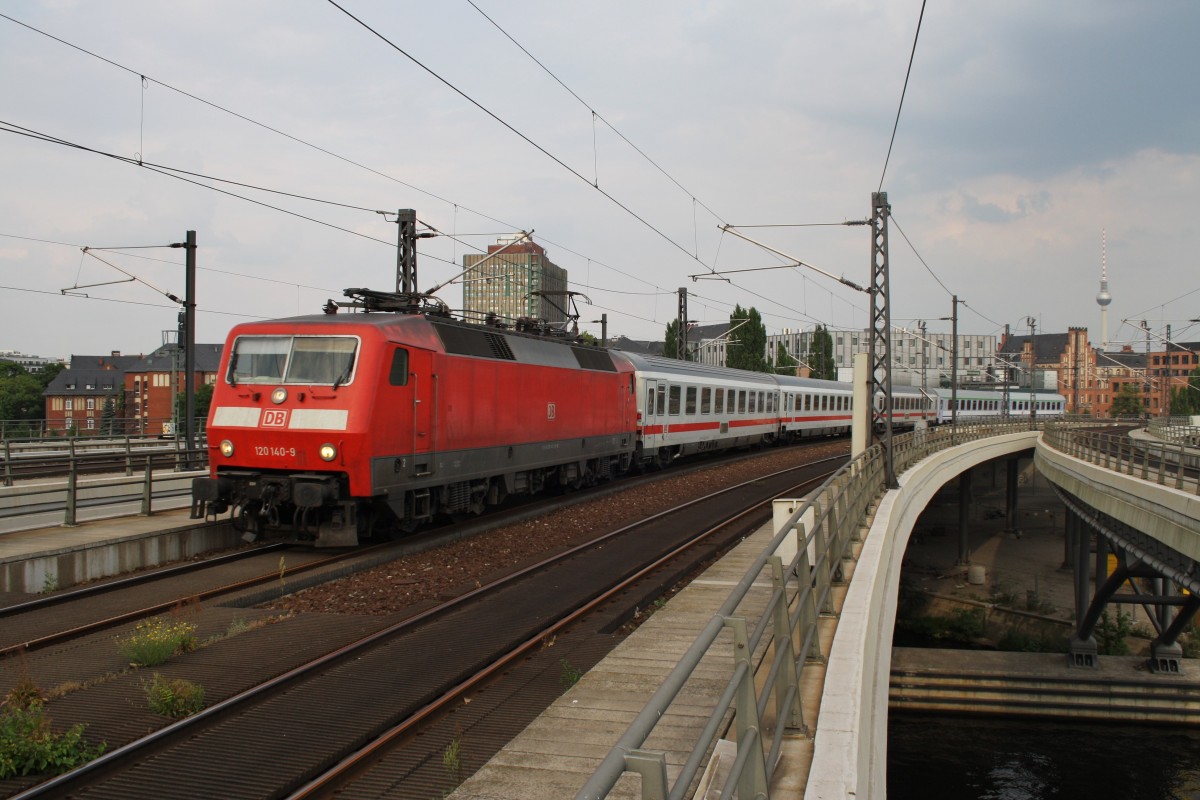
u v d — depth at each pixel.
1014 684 29.19
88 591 11.84
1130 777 24.34
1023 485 66.25
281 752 6.70
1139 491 19.81
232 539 15.80
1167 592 30.44
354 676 8.47
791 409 46.53
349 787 6.30
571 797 5.63
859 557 10.95
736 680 3.74
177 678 8.30
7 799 5.82
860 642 7.28
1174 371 119.25
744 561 13.64
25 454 31.47
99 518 15.93
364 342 14.48
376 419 14.35
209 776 6.31
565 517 19.97
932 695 29.78
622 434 26.78
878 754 7.13
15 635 9.78
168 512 17.19
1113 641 33.81
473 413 17.66
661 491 25.36
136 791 6.09
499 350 18.97
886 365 21.47
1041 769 24.88
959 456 32.53
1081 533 30.42
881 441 21.41
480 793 5.70
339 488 14.35
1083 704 28.69
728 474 30.98
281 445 14.36
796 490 26.34
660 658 8.63
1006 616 39.78
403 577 13.25
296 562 14.17
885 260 21.83
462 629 10.22
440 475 16.48
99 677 8.41
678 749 6.16
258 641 9.59
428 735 7.22
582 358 23.89
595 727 6.83
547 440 21.34
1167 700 28.38
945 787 23.84
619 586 12.52
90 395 103.25
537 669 8.94
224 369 14.99
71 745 6.58
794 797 4.69
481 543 16.50
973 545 51.31
